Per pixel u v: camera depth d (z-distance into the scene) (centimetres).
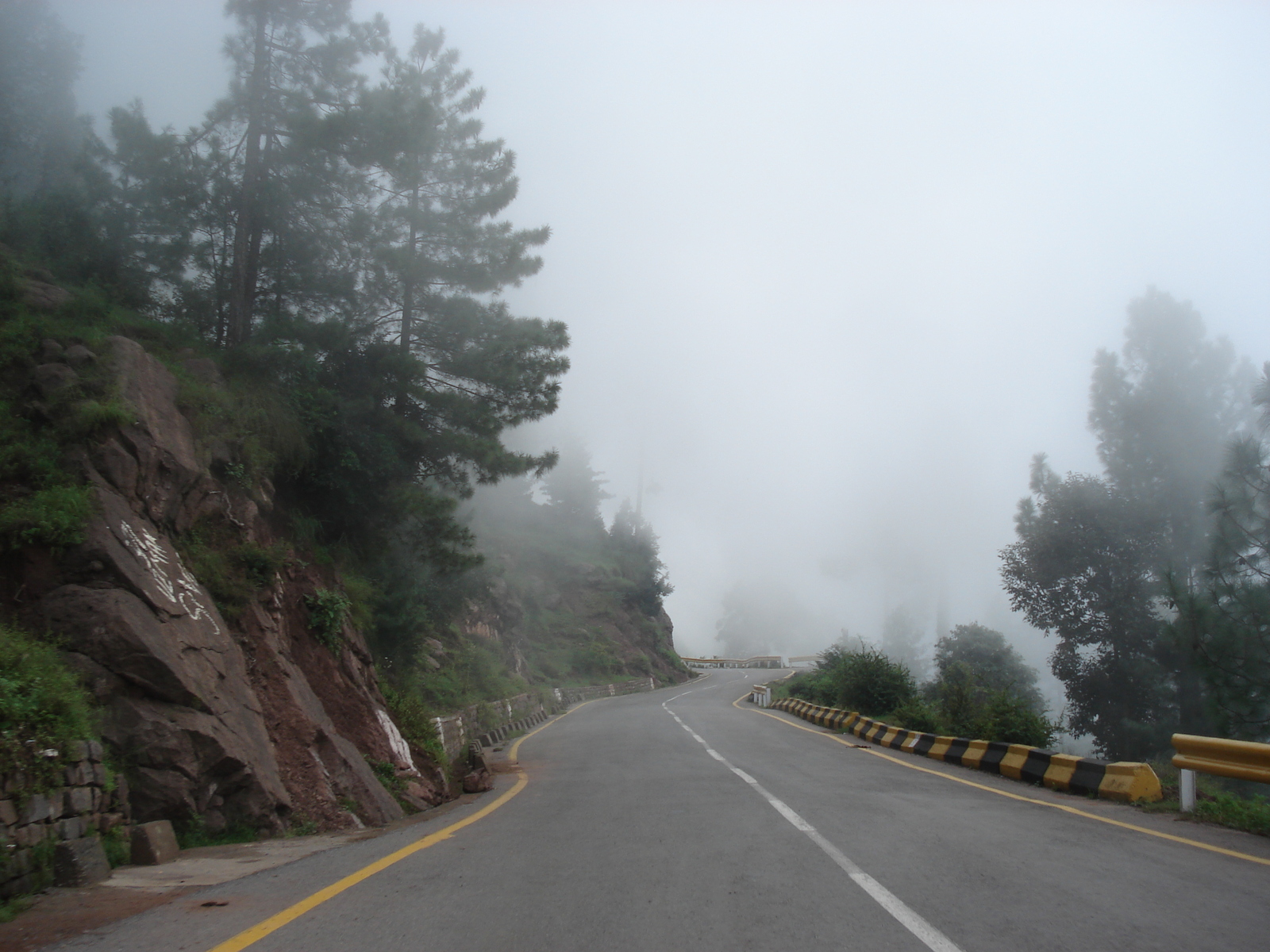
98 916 530
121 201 1630
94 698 785
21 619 805
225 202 1702
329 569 1512
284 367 1498
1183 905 540
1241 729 1750
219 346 1619
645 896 576
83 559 854
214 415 1220
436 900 573
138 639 824
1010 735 1476
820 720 2644
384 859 719
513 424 2016
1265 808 841
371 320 1908
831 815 919
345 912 539
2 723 616
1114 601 3328
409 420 1839
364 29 1867
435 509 1714
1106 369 3684
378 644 1841
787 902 552
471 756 1501
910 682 2675
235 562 1134
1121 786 1030
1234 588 1795
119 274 1548
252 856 759
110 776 745
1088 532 3406
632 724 2625
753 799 1054
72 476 917
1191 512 3344
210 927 501
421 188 2028
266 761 930
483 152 2045
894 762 1543
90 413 958
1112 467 3600
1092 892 574
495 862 704
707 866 669
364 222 1836
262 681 1053
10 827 582
